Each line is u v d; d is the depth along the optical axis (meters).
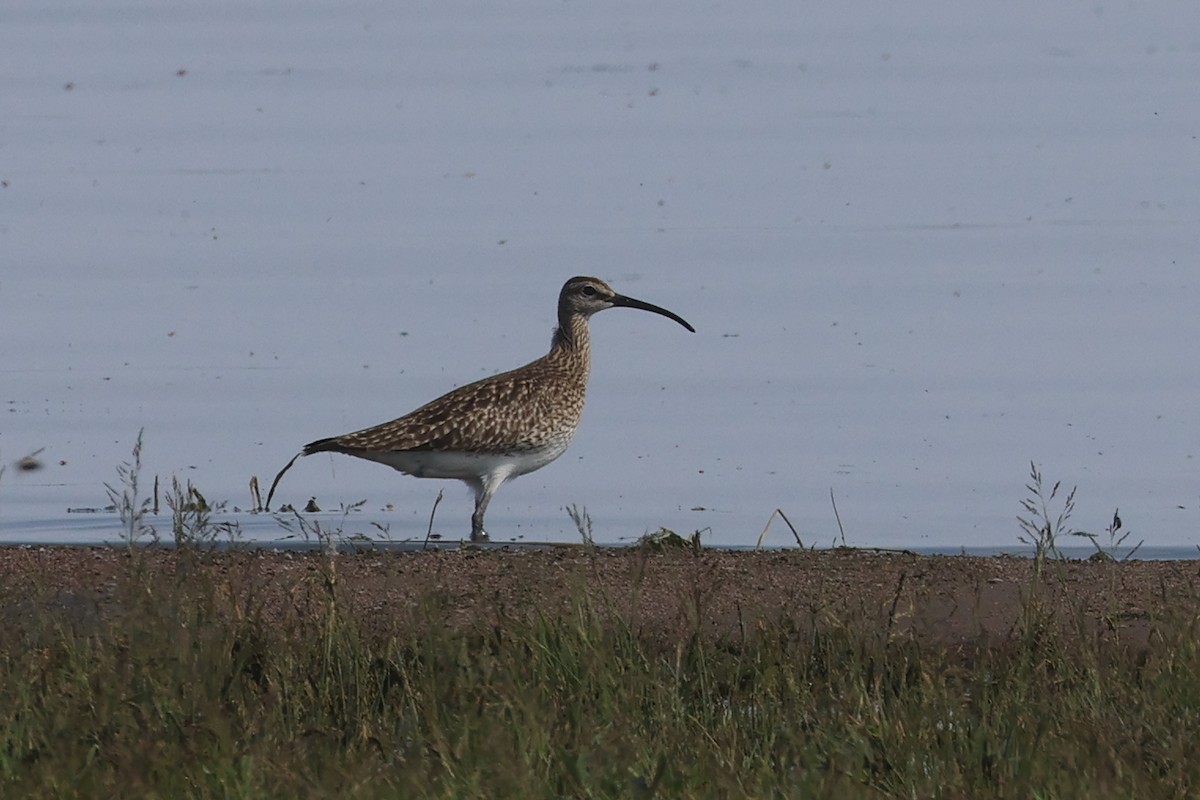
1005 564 20.17
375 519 24.09
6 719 13.36
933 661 15.41
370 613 17.42
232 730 13.40
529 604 16.47
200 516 19.12
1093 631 17.08
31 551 20.34
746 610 18.02
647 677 14.57
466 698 13.72
